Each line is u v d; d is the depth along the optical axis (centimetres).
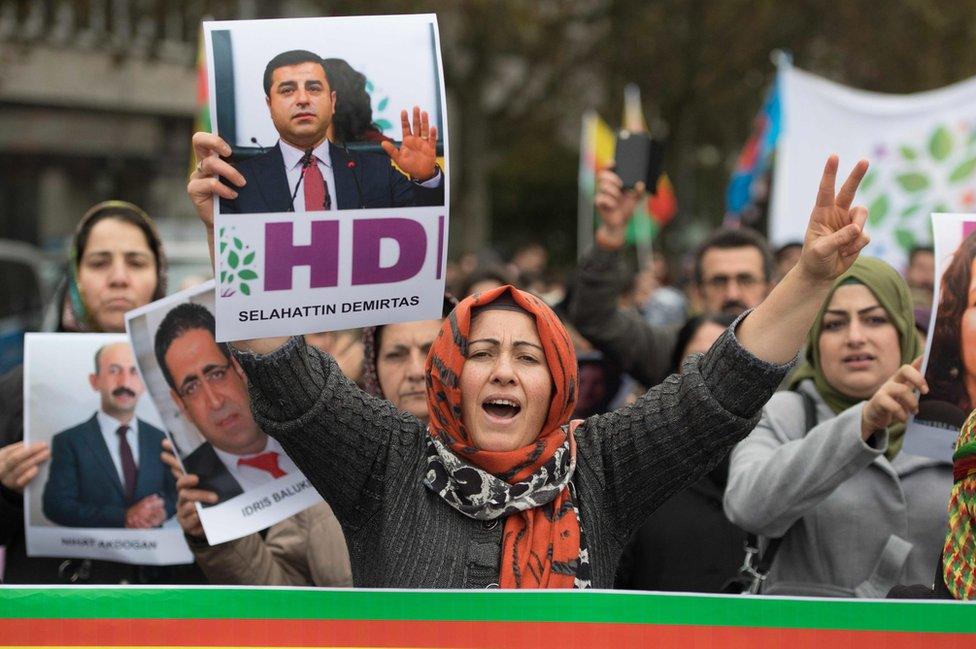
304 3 5116
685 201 7519
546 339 725
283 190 673
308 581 997
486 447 722
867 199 1955
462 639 669
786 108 2084
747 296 1520
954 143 1900
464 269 3428
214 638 671
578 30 6131
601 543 723
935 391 873
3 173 6153
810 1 5731
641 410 732
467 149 5875
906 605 666
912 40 5744
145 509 995
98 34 5472
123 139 6138
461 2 4988
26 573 1042
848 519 923
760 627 668
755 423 714
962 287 869
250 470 923
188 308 932
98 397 1002
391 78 686
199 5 4856
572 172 9162
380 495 718
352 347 1191
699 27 5859
